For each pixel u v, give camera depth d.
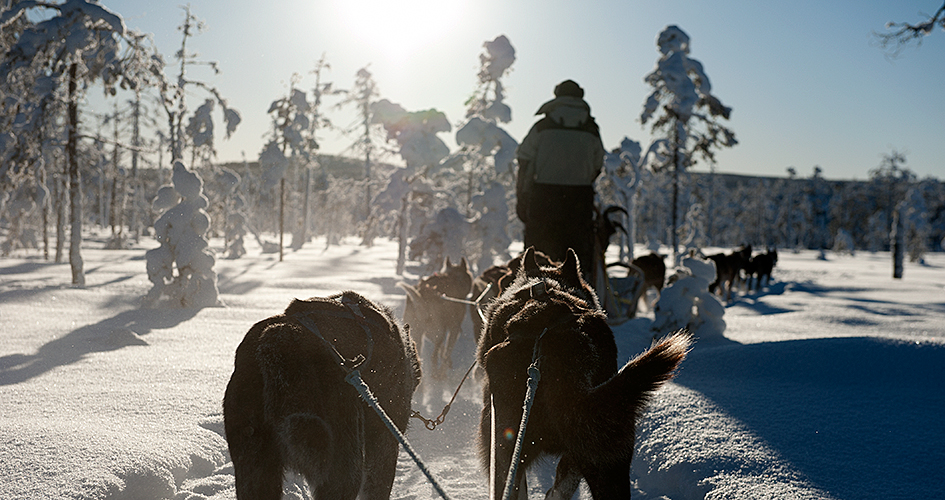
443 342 9.55
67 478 4.08
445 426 6.54
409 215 32.84
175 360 8.80
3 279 21.06
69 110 20.03
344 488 2.72
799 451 4.89
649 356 2.99
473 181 43.94
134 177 58.38
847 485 4.29
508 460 3.32
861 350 7.69
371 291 20.80
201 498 4.38
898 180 71.38
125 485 4.18
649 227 84.94
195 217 16.28
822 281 31.95
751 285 27.36
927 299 22.20
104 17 18.97
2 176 21.69
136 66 19.78
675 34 36.56
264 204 93.44
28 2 19.42
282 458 2.82
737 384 7.00
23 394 6.55
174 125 21.11
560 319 3.52
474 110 31.00
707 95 37.28
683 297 12.05
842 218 121.00
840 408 5.99
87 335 11.15
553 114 9.28
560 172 9.04
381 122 31.25
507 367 3.45
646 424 5.71
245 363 2.97
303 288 21.33
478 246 28.42
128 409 6.01
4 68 19.80
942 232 113.44
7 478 4.05
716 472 4.61
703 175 118.75
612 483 3.07
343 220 84.38
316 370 2.89
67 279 21.95
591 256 9.57
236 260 38.94
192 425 5.55
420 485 4.95
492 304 4.43
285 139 41.16
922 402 6.18
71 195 19.78
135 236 60.22
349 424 2.89
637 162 39.28
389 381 3.58
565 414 3.10
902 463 4.64
